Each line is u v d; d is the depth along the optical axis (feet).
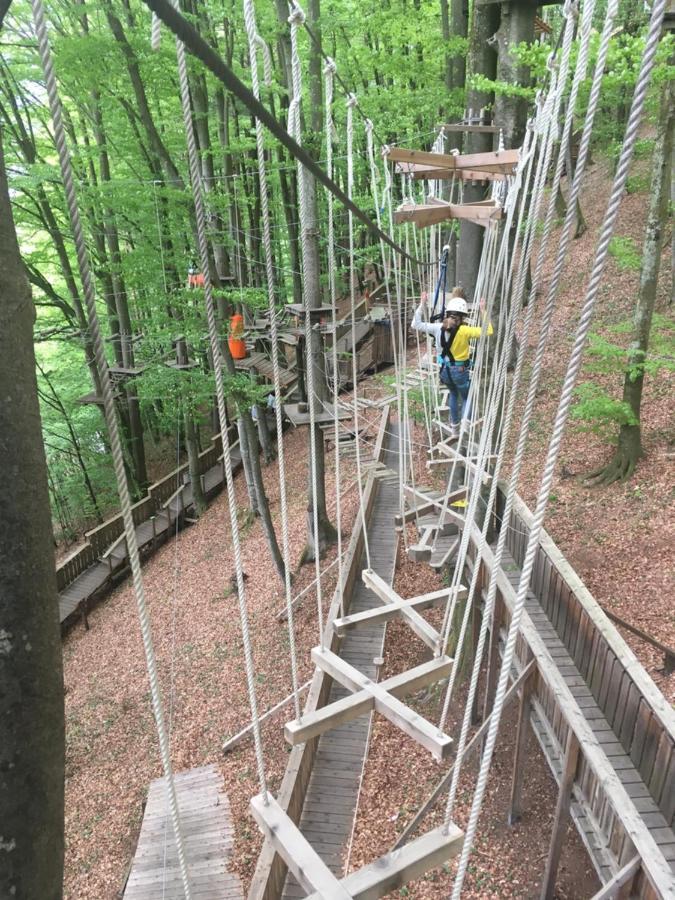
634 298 43.37
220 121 43.55
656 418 33.78
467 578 25.54
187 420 50.39
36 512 3.03
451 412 25.00
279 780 24.82
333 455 50.08
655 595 24.62
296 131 7.82
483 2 21.61
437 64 36.91
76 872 24.49
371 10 37.40
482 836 20.85
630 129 3.81
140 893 21.59
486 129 18.78
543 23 25.58
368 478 36.50
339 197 8.96
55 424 58.34
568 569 19.94
